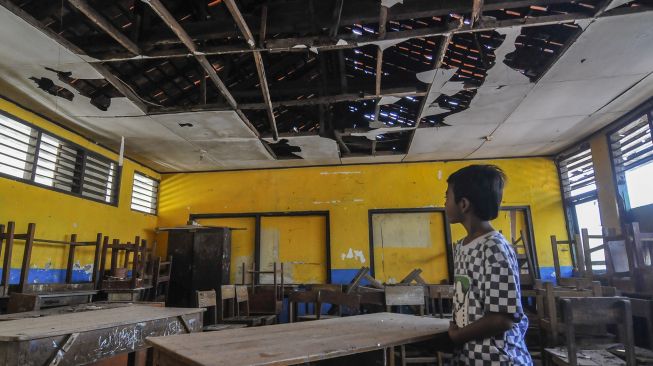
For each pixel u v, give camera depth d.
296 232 6.68
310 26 3.05
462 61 4.23
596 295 3.54
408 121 5.59
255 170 6.94
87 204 5.20
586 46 3.26
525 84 3.91
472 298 1.37
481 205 1.44
